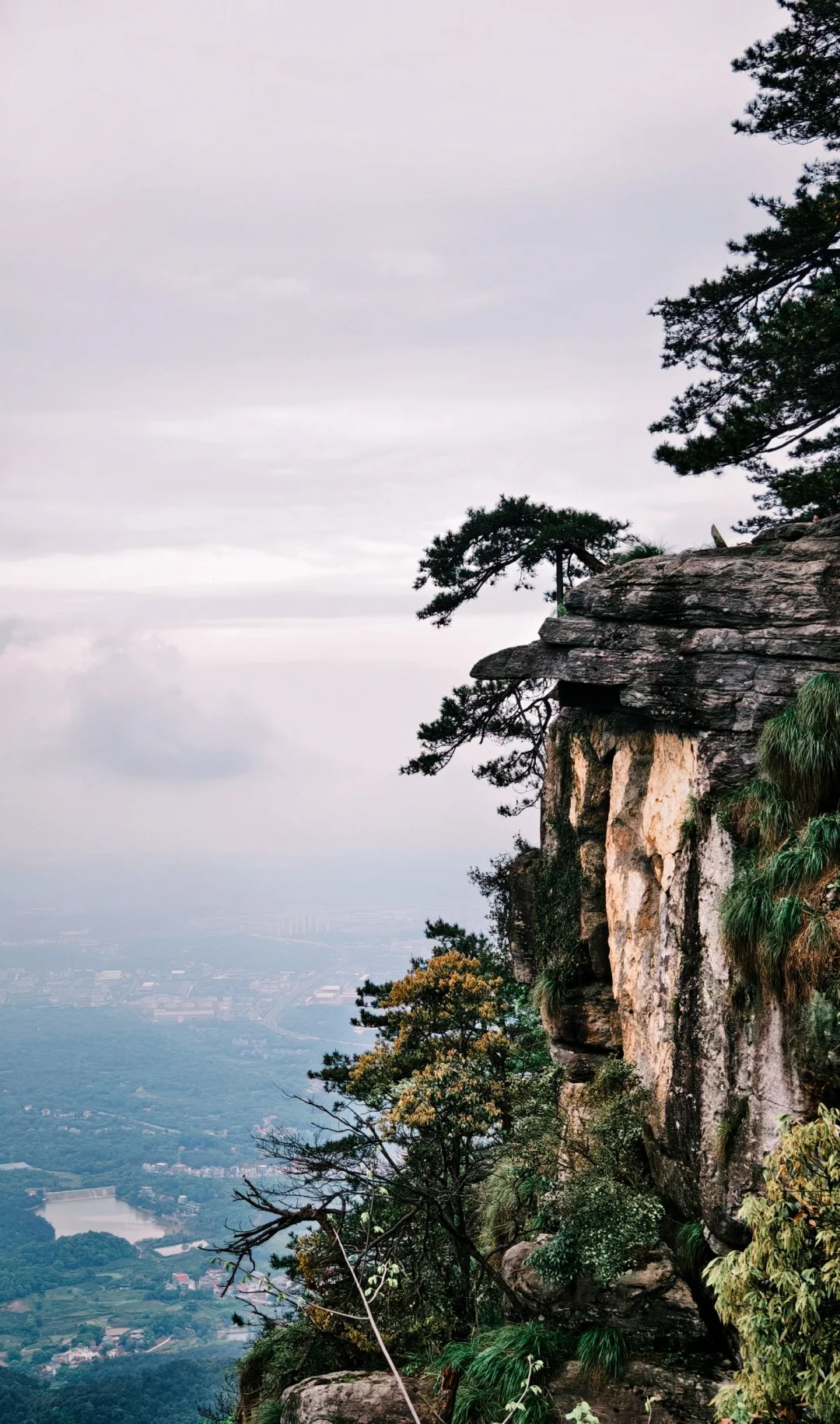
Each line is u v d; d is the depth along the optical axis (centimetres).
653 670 1325
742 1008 1135
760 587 1298
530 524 2608
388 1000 1806
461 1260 1496
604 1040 1460
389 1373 1321
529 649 1450
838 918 1035
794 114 1883
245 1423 1664
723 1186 1124
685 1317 1160
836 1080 1005
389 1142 1505
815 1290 789
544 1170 1361
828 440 1934
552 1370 1156
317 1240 1509
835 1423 773
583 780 1515
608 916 1434
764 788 1191
